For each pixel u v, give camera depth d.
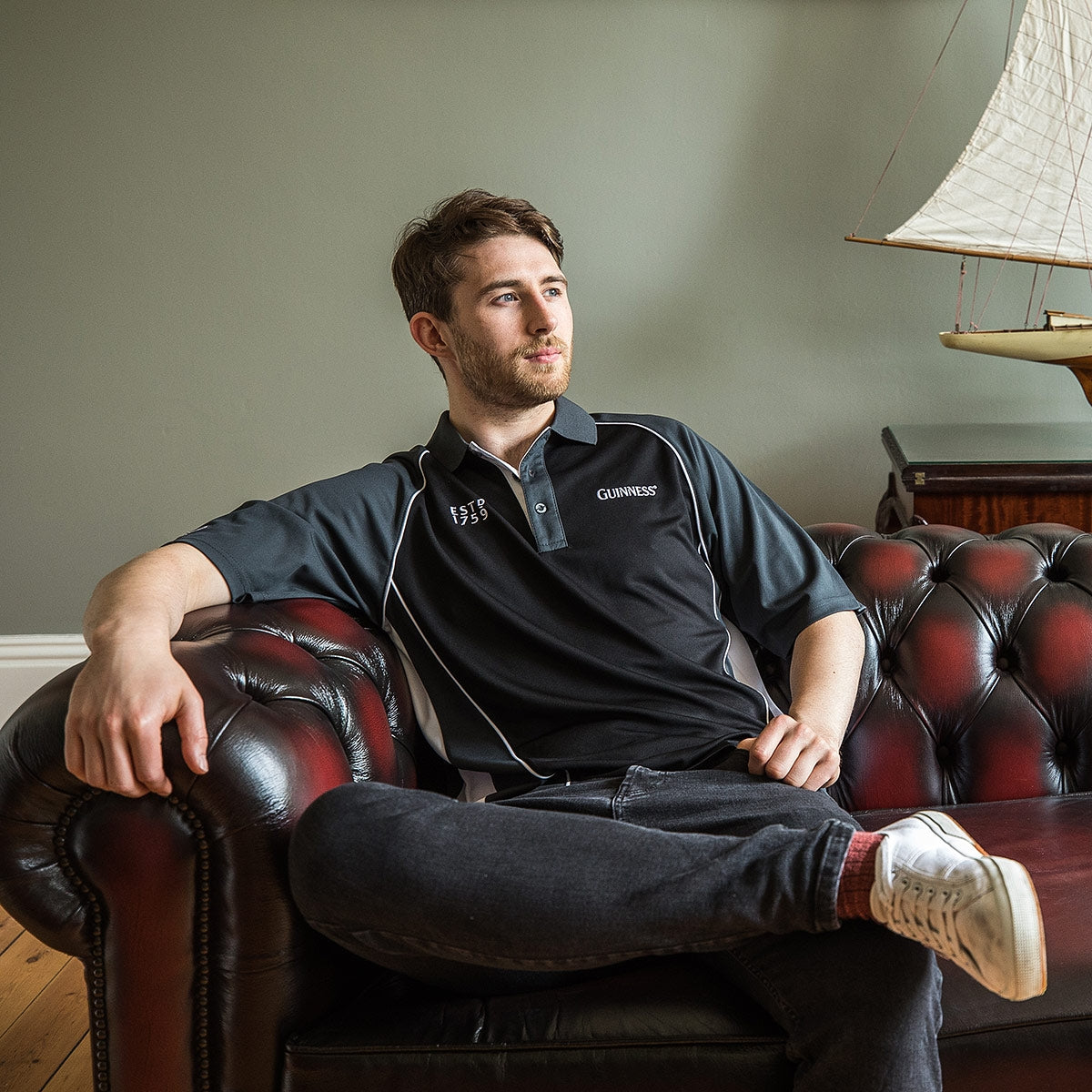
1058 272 2.46
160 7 2.50
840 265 2.52
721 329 2.56
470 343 1.51
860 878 0.96
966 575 1.60
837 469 2.60
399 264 1.62
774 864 0.97
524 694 1.35
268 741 1.07
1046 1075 1.02
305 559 1.40
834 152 2.48
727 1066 1.02
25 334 2.62
